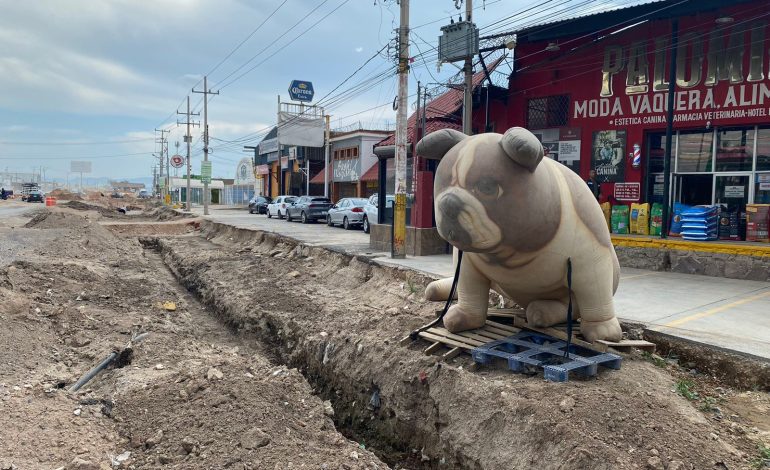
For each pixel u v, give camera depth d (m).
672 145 13.56
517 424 4.67
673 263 11.48
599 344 5.53
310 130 36.84
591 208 5.51
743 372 5.43
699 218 11.74
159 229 26.47
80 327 8.44
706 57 12.59
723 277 10.70
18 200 64.94
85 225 21.42
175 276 15.88
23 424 4.70
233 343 9.70
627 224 13.64
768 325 6.56
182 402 5.39
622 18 13.10
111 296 10.93
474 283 6.27
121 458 4.54
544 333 6.01
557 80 15.12
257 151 55.06
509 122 16.34
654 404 4.69
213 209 49.75
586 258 5.41
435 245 13.45
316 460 4.48
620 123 13.99
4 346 6.93
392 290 9.85
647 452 4.04
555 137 15.22
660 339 6.19
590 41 14.33
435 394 5.77
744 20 11.98
